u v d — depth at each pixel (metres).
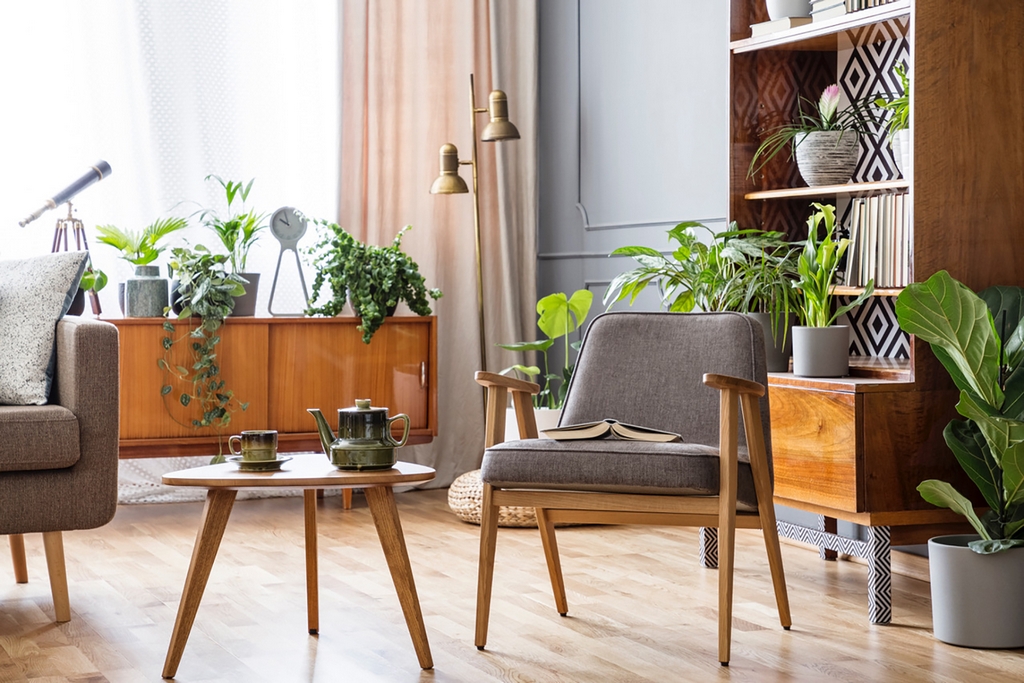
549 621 2.72
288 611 2.82
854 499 2.79
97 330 2.70
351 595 2.99
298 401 4.12
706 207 4.18
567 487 2.42
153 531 3.90
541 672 2.32
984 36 2.89
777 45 3.47
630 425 2.51
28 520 2.61
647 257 3.56
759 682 2.25
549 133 5.11
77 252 3.01
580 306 4.28
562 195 5.04
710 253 3.43
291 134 4.70
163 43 4.45
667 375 2.78
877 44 3.52
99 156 4.38
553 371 5.09
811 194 3.38
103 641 2.55
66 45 4.35
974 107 2.88
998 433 2.47
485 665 2.37
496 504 2.50
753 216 3.61
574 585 3.09
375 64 4.75
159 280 3.97
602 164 4.77
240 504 4.49
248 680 2.27
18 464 2.59
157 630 2.64
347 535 3.84
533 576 3.20
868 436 2.80
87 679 2.27
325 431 2.49
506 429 4.28
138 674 2.31
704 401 2.72
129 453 3.88
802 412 2.99
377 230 4.78
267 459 2.35
